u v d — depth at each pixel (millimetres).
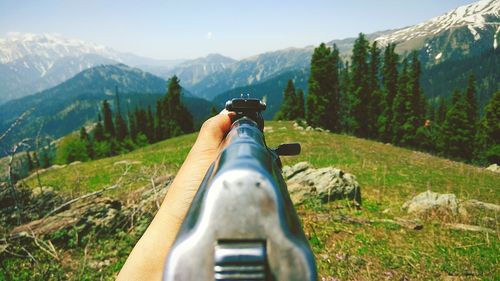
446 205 12516
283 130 53281
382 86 86375
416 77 71750
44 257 7754
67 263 7625
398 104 70625
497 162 64125
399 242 9438
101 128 102812
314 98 71250
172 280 525
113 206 10195
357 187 13633
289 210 593
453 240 9789
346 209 12102
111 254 8070
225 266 517
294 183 13000
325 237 9430
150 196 10578
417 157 38656
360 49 75438
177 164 29578
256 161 595
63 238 8367
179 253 536
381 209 13055
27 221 9773
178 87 92125
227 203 542
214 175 606
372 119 73750
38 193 11750
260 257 519
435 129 77875
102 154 79062
